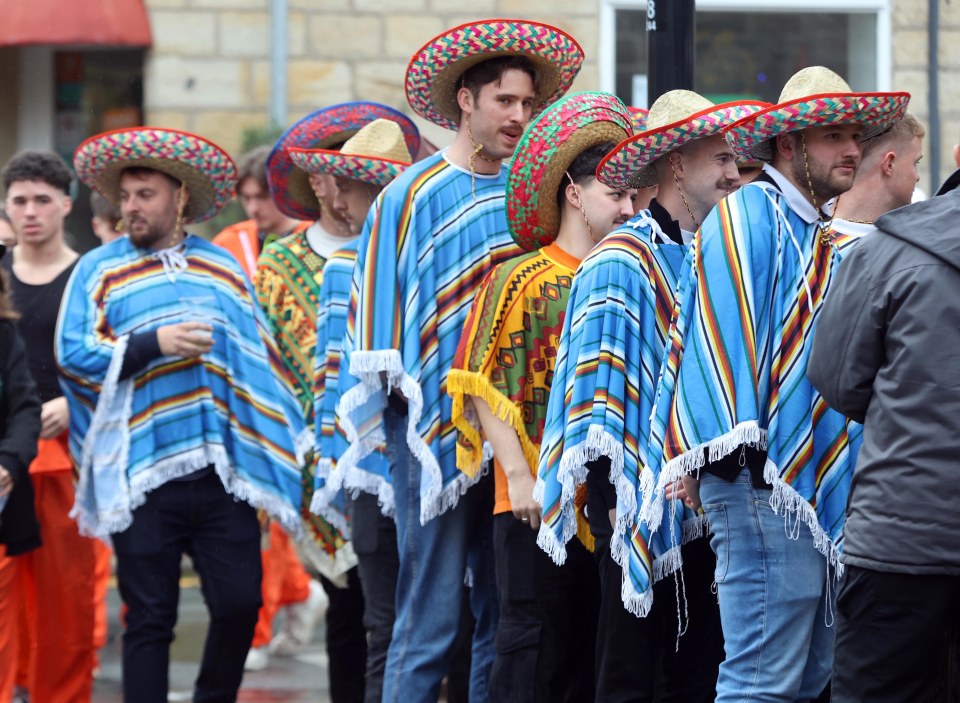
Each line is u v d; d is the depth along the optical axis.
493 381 17.58
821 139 15.35
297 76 37.72
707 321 15.20
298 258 23.62
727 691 15.22
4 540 20.50
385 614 20.19
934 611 13.58
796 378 15.20
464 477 18.78
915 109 35.16
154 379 20.34
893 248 13.85
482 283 18.44
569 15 36.75
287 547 27.25
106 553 26.38
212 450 20.31
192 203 21.31
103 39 37.25
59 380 20.91
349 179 21.61
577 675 18.00
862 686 13.93
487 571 19.45
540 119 18.00
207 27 37.62
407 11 37.50
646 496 15.65
